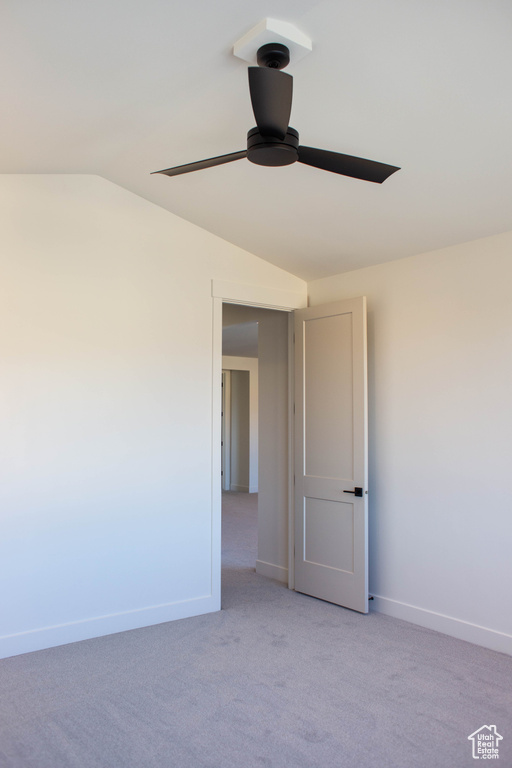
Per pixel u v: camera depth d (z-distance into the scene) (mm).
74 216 3385
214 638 3334
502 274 3236
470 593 3307
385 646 3225
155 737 2301
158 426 3633
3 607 3074
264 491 4805
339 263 4051
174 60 2117
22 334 3193
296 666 2963
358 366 3881
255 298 4141
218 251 3969
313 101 2391
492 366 3260
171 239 3748
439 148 2619
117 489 3457
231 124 2650
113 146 2947
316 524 4125
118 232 3533
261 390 4902
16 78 2168
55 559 3230
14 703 2568
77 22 1853
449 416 3469
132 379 3547
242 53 2059
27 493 3162
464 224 3232
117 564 3438
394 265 3855
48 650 3146
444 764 2129
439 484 3504
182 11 1832
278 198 3328
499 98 2232
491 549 3219
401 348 3775
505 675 2861
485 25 1877
